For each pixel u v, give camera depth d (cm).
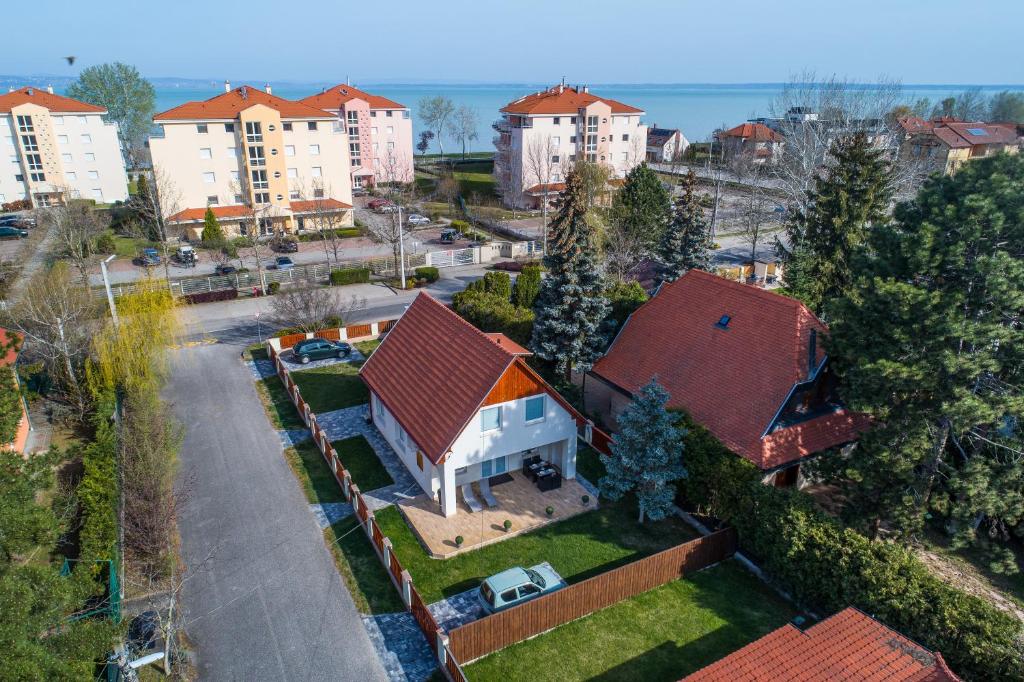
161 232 6072
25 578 1376
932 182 2386
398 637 2023
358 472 2902
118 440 2653
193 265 5988
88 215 6034
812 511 2205
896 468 2188
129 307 3412
